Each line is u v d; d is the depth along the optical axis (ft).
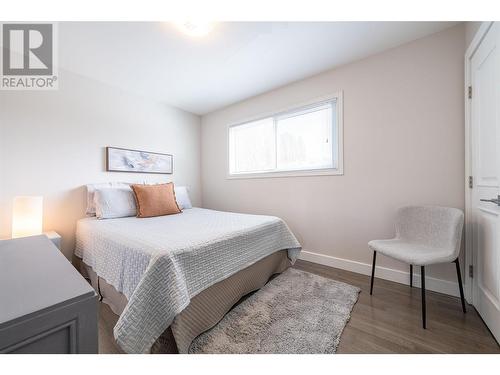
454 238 4.70
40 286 1.87
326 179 7.75
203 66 7.27
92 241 5.76
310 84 8.05
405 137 6.21
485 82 4.46
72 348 1.68
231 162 10.85
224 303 4.66
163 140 10.35
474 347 3.76
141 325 3.26
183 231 5.18
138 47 6.20
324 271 7.16
